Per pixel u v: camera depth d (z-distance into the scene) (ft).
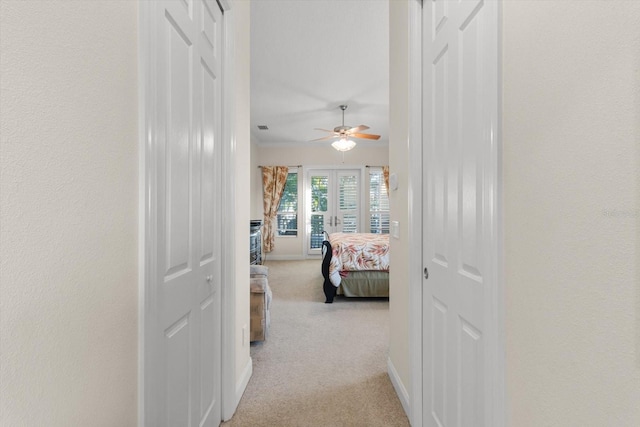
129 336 2.81
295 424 5.36
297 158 24.03
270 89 13.85
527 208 2.62
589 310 2.02
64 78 2.11
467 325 3.67
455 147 3.94
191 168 4.04
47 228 1.98
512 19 2.80
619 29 1.81
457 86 3.89
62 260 2.10
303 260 23.70
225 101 5.36
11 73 1.76
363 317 10.93
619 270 1.82
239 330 6.07
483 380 3.29
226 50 5.32
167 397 3.45
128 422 2.79
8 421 1.76
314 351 8.20
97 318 2.41
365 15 8.82
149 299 3.02
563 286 2.24
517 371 2.76
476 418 3.45
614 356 1.86
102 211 2.46
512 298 2.83
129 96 2.79
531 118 2.56
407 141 5.57
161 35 3.26
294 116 17.43
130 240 2.82
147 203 2.98
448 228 4.14
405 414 5.61
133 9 2.85
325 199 24.22
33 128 1.89
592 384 2.01
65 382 2.12
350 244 13.17
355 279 12.90
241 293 6.21
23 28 1.83
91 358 2.35
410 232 5.26
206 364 4.66
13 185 1.77
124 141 2.72
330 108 16.15
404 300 5.78
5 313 1.73
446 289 4.20
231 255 5.44
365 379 6.79
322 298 13.42
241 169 6.17
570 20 2.15
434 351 4.65
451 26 4.04
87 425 2.31
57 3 2.05
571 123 2.15
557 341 2.30
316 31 9.59
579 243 2.09
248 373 6.70
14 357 1.78
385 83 13.24
